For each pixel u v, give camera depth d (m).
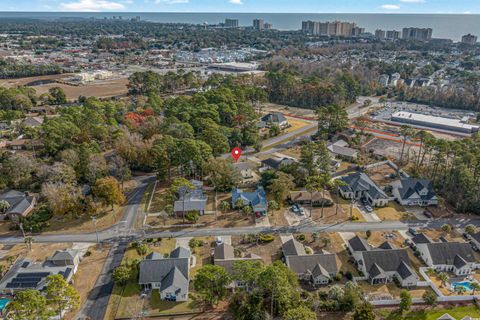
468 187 112.25
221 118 189.25
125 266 85.94
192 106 188.50
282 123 197.12
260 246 96.50
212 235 101.25
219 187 126.12
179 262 83.94
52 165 130.25
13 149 155.62
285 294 68.75
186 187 115.62
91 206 106.19
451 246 90.00
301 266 84.81
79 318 72.94
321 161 133.50
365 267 85.50
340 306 74.38
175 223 106.62
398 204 119.12
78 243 97.19
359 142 171.00
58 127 144.62
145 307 76.19
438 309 75.81
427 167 138.88
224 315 74.19
